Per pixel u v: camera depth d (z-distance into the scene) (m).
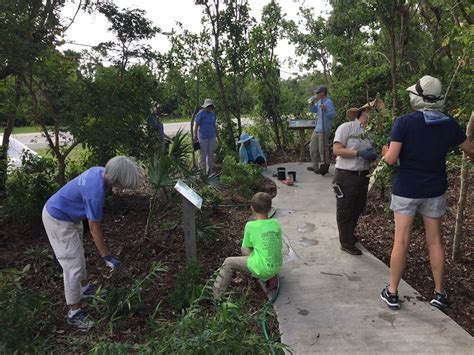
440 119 3.31
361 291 3.93
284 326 3.42
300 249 5.01
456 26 4.18
